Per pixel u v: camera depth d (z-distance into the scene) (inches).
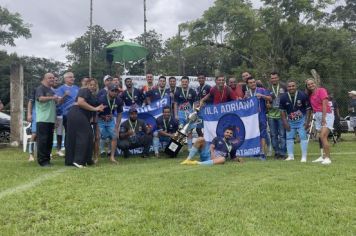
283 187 246.8
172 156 436.1
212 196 225.9
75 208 203.6
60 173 304.5
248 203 212.4
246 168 322.0
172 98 466.9
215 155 377.1
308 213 196.5
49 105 360.8
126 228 175.8
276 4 1637.6
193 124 442.9
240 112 421.1
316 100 370.6
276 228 176.4
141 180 269.9
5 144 596.7
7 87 2491.4
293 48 1676.9
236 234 169.5
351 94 715.4
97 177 282.5
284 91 413.7
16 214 195.8
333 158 395.2
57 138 450.6
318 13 1642.5
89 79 363.6
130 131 431.5
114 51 672.4
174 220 186.1
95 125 382.0
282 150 416.2
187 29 1726.1
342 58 1595.7
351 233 171.9
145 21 1003.3
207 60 2340.1
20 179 280.2
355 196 225.9
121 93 463.8
